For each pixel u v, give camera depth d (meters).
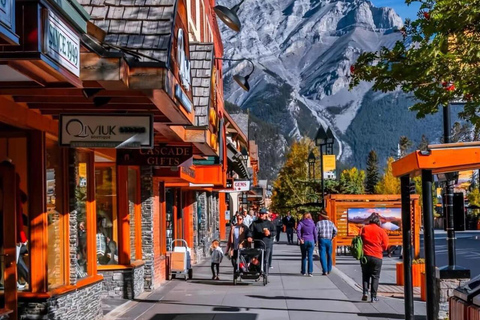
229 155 30.00
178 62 8.96
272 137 192.62
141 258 17.00
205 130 12.85
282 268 24.52
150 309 14.10
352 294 16.36
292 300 15.43
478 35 8.70
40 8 5.47
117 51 7.61
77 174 11.53
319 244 21.91
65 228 10.98
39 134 9.96
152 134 9.23
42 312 9.84
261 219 19.20
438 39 8.48
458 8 8.40
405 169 8.68
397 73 9.06
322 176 31.70
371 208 25.73
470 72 8.62
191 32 17.73
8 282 9.05
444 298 11.29
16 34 5.30
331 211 26.03
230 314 13.40
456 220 12.56
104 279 15.38
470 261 28.33
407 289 9.25
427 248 8.20
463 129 17.33
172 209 23.23
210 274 22.27
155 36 8.25
